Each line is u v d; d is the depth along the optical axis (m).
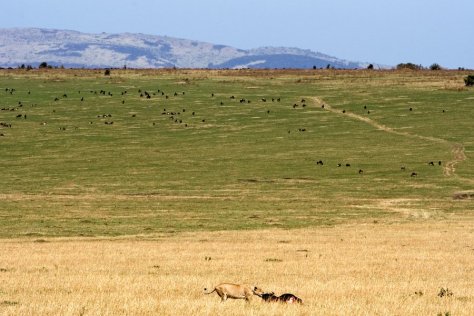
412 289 77.88
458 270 96.06
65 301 65.94
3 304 65.25
